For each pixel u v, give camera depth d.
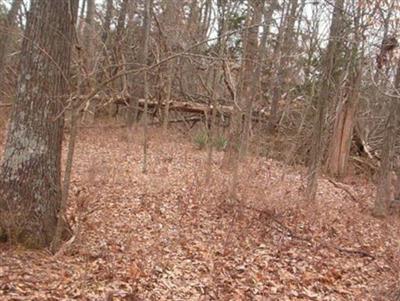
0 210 5.70
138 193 9.77
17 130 5.77
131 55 14.86
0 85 15.34
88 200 8.09
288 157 14.63
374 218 10.95
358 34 9.86
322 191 13.18
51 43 5.70
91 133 16.03
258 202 9.79
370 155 17.47
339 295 5.99
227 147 13.53
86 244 6.33
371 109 19.25
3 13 13.48
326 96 11.94
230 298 5.41
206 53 12.38
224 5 13.13
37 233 5.78
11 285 4.61
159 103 18.09
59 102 5.87
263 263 6.82
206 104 18.11
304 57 16.69
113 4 16.16
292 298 5.70
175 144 17.05
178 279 5.72
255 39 13.44
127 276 5.46
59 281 4.98
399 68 9.65
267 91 18.06
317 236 8.65
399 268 7.25
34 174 5.78
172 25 14.46
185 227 8.09
